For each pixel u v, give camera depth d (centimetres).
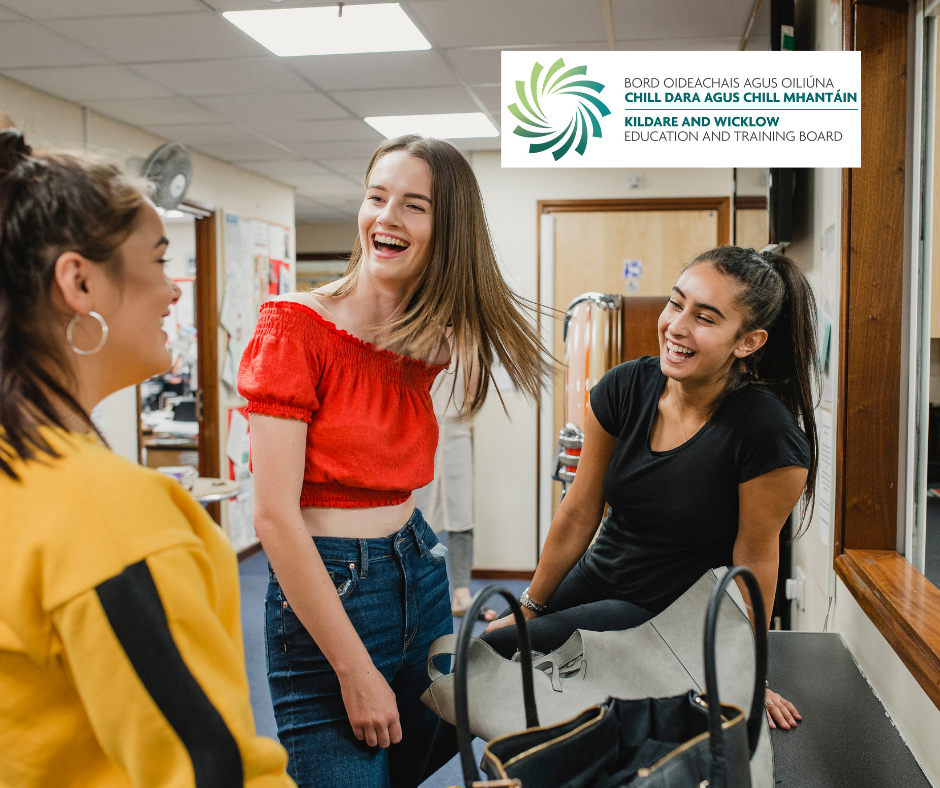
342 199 675
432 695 96
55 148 61
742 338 116
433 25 295
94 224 57
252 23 292
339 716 104
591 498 138
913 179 167
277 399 98
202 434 510
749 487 114
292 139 462
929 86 161
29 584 52
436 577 118
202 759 54
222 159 515
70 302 57
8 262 55
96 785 58
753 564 118
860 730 135
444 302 110
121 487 55
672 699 82
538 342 123
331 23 294
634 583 128
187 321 738
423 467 115
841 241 175
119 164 62
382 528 109
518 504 459
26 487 53
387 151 110
